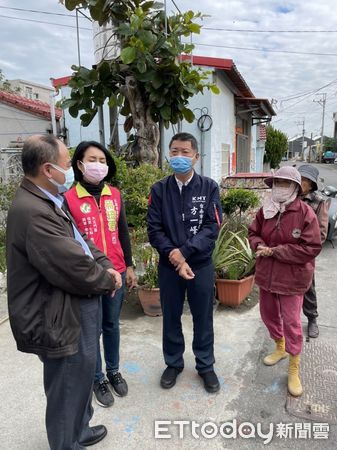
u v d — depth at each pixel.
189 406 2.40
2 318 3.60
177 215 2.42
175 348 2.63
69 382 1.74
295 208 2.44
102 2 4.50
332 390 2.52
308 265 2.46
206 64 8.01
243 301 3.94
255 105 11.91
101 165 2.30
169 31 4.62
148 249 3.69
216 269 3.82
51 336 1.59
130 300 3.94
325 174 24.59
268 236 2.57
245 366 2.82
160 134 5.51
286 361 2.88
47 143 1.62
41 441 2.12
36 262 1.54
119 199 2.52
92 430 2.11
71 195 2.34
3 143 11.70
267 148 21.45
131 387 2.59
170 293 2.52
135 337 3.24
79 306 1.71
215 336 3.25
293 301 2.49
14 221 1.57
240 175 7.39
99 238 2.36
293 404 2.40
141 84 4.80
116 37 5.38
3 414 2.32
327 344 3.10
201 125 8.36
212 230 2.44
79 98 4.84
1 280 4.40
